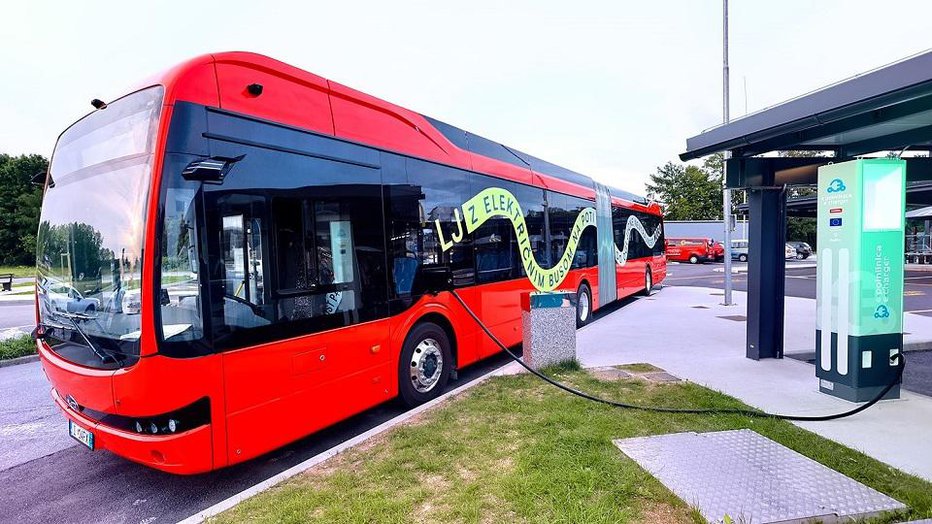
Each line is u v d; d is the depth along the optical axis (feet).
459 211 20.99
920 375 21.40
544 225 29.12
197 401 10.82
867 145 20.80
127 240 10.73
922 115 15.72
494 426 14.82
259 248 12.28
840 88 14.06
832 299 17.16
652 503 10.27
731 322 35.01
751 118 17.48
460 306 20.74
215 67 11.82
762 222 22.31
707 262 134.41
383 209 16.62
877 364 16.44
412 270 17.90
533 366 21.24
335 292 14.48
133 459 11.11
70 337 12.34
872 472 11.47
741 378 19.61
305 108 14.07
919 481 11.08
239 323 11.68
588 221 36.09
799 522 9.54
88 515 11.82
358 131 15.85
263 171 12.51
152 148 10.61
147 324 10.26
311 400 13.53
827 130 18.29
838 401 16.69
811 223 175.73
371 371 15.79
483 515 10.01
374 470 12.25
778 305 22.77
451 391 19.57
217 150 11.51
